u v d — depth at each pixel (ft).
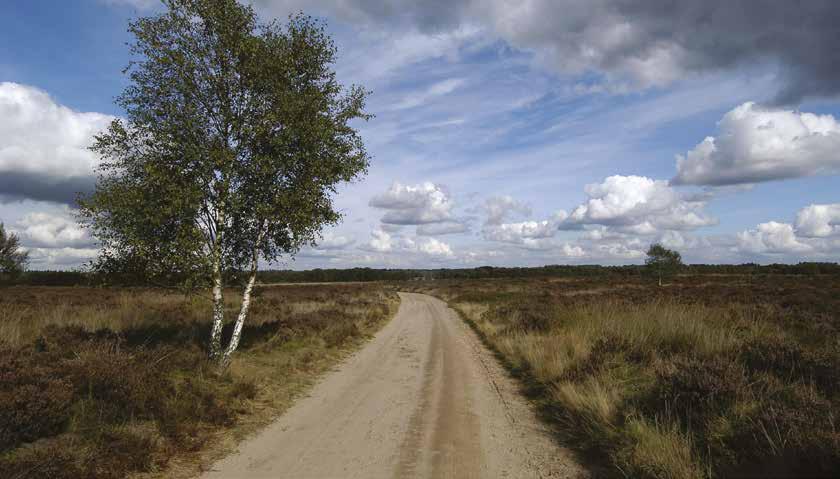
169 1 32.40
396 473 16.11
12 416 16.47
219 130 33.50
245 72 33.40
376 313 83.92
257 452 18.21
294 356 38.55
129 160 31.58
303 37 36.14
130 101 31.83
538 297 106.93
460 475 15.96
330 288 189.98
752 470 13.44
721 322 38.17
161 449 17.75
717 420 17.37
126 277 32.50
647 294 92.43
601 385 24.82
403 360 40.75
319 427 21.53
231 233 34.35
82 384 20.89
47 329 38.55
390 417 23.25
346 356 42.57
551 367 30.60
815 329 35.55
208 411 22.03
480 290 164.86
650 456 15.55
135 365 24.35
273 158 33.50
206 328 46.26
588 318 46.26
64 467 14.65
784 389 19.26
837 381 19.79
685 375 20.20
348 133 37.96
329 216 36.37
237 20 34.04
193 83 32.37
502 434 20.53
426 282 330.34
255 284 38.14
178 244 30.04
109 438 17.66
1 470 13.87
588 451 18.07
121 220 30.40
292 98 33.30
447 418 23.09
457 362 39.88
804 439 13.61
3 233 102.83
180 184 31.19
